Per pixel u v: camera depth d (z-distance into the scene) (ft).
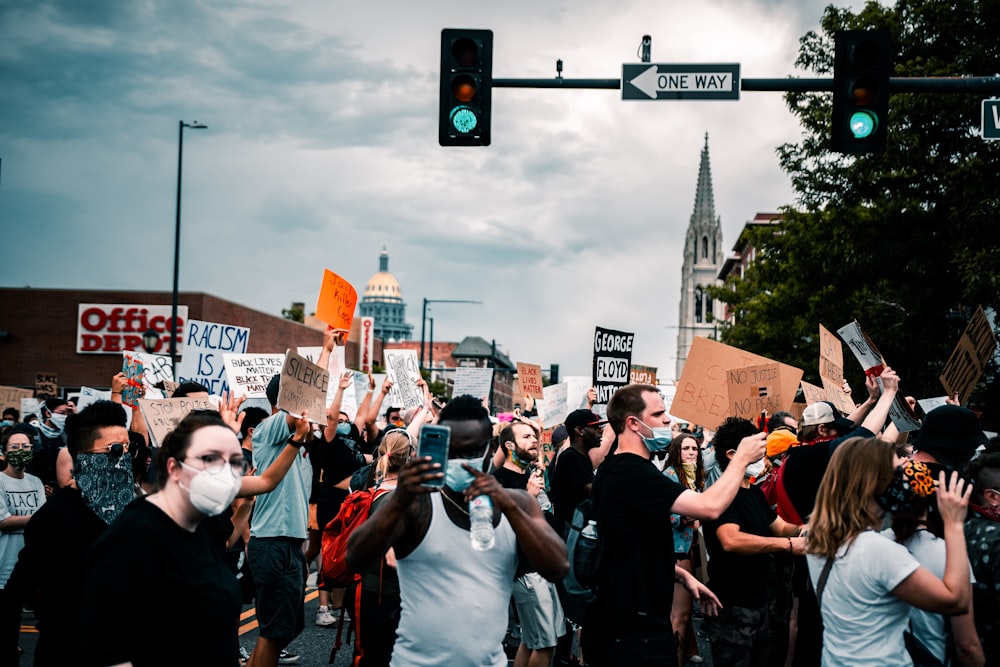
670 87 29.35
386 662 18.86
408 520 11.97
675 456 25.58
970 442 16.57
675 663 15.90
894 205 70.54
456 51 29.43
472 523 11.44
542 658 22.11
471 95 29.32
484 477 11.66
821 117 74.79
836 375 30.94
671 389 52.90
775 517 20.44
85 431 15.88
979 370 29.73
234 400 20.76
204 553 11.62
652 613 15.71
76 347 132.98
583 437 24.31
